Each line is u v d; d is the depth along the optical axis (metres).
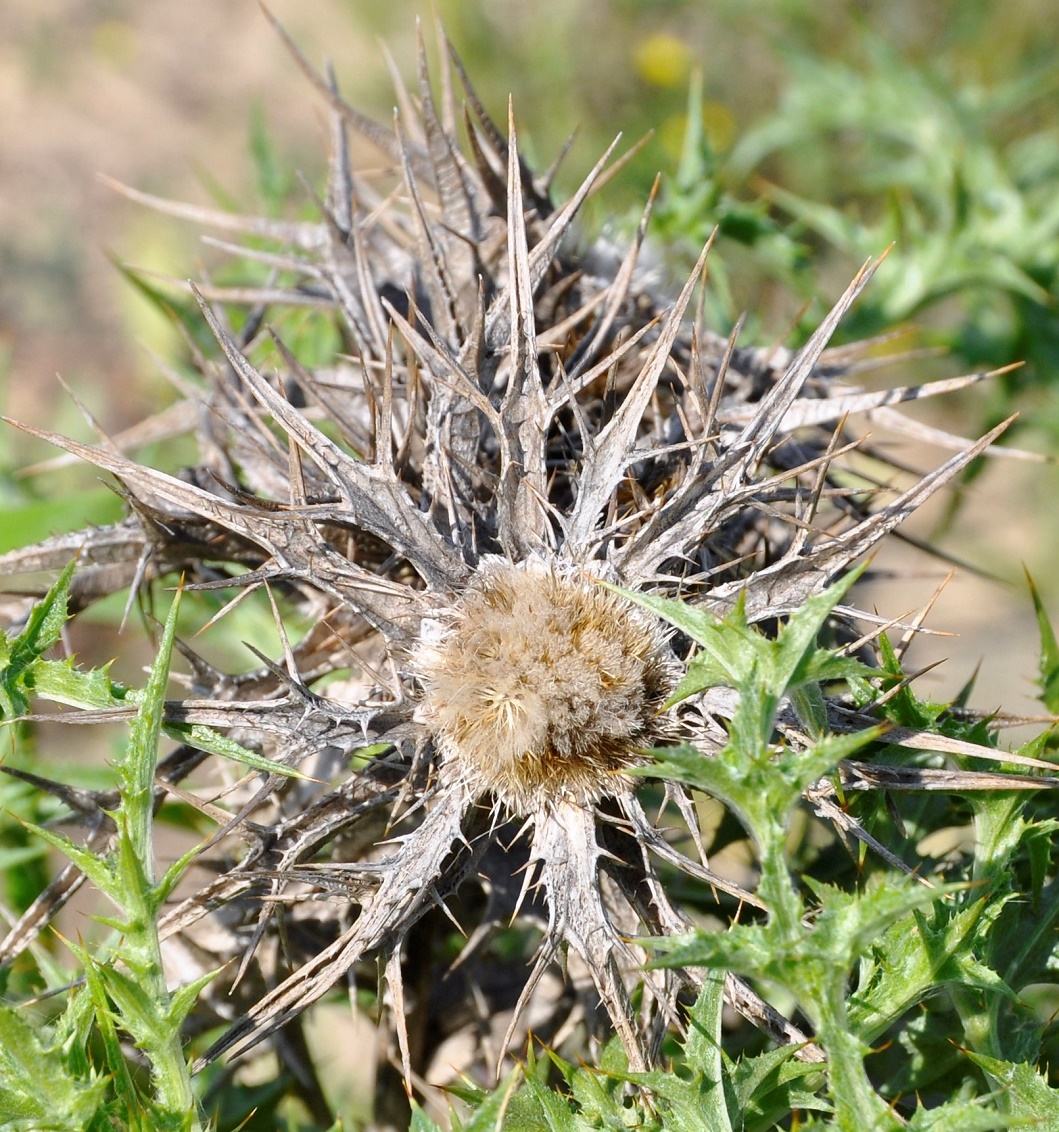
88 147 1.32
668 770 0.41
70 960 0.56
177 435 0.52
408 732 0.44
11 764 0.50
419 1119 0.43
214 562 0.47
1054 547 0.96
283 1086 0.49
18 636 0.45
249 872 0.43
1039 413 0.73
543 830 0.43
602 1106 0.43
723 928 0.48
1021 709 0.88
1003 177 0.73
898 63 0.80
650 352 0.46
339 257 0.47
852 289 0.44
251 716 0.43
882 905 0.41
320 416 0.47
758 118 1.15
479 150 0.47
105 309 1.18
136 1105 0.42
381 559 0.45
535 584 0.44
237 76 1.39
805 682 0.42
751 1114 0.43
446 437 0.45
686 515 0.44
